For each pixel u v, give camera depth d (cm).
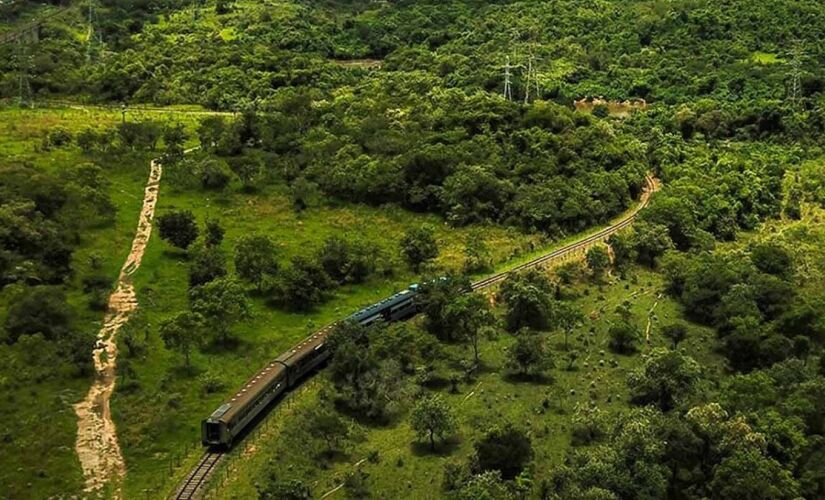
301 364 12575
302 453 11012
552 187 19188
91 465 10688
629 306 15475
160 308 14525
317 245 17288
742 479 9694
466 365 13088
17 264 14738
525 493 10162
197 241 16975
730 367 13538
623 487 9906
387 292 15800
